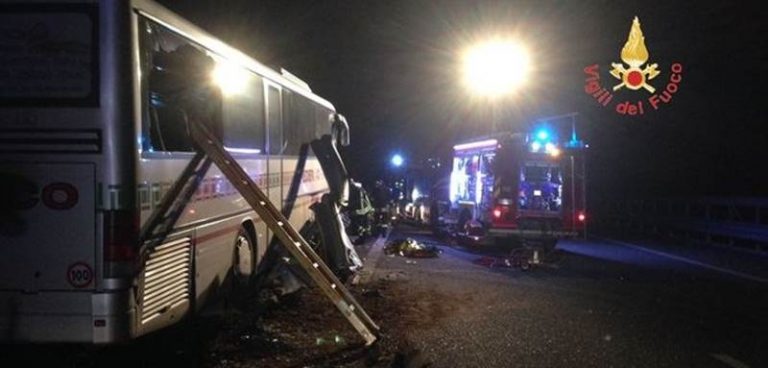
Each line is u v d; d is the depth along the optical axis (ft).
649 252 57.93
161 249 20.36
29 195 18.34
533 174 53.67
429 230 75.15
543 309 31.94
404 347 24.52
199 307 23.79
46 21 18.44
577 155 53.72
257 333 26.03
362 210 56.13
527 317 30.09
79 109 18.34
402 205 87.04
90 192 18.31
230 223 26.96
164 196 20.54
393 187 90.63
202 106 24.08
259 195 24.02
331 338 25.70
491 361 23.07
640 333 27.43
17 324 18.38
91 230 18.30
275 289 31.81
